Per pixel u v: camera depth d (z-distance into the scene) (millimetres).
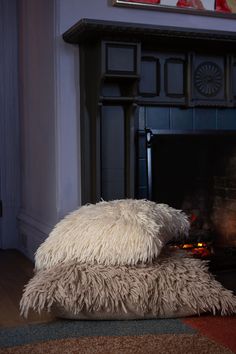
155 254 2334
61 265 2344
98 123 2926
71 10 2986
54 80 3021
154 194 3178
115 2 3002
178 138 3203
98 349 1906
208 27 3244
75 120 3021
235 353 1855
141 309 2229
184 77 3127
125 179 3049
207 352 1866
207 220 3311
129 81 2984
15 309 2473
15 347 1937
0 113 3984
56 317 2312
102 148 2998
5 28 3947
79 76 3012
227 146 3330
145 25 2783
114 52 2846
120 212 2430
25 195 3896
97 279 2250
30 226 3645
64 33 2922
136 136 3096
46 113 3244
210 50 3162
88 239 2355
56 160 3045
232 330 2107
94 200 2973
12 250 4008
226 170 3338
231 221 3354
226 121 3295
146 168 3121
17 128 4031
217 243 3301
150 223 2377
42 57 3293
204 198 3309
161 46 3049
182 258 2461
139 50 2891
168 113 3160
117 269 2301
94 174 2965
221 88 3215
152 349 1898
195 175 3275
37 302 2199
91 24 2674
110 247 2322
